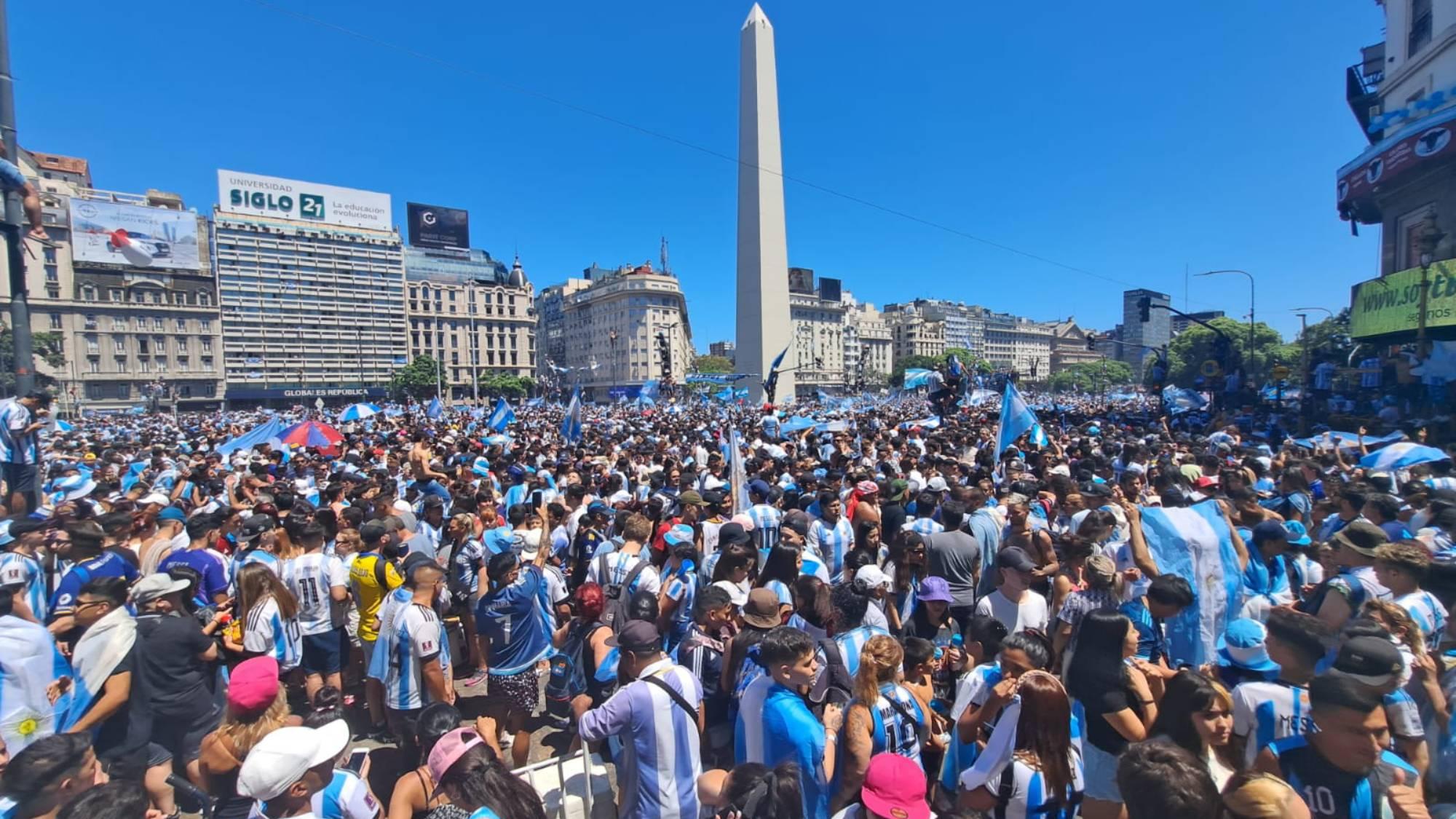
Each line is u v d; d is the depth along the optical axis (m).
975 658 3.83
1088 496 6.70
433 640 4.33
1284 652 2.95
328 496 7.68
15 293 6.82
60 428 18.39
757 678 3.22
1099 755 3.00
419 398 94.25
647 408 43.41
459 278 118.75
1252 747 2.88
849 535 6.80
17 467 6.99
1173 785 1.99
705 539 6.45
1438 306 16.69
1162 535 4.65
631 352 111.62
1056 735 2.74
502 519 8.38
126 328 84.81
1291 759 2.57
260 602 4.80
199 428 30.36
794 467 10.08
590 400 113.56
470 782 2.55
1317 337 66.56
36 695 3.41
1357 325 20.66
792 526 5.75
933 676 4.61
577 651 4.61
